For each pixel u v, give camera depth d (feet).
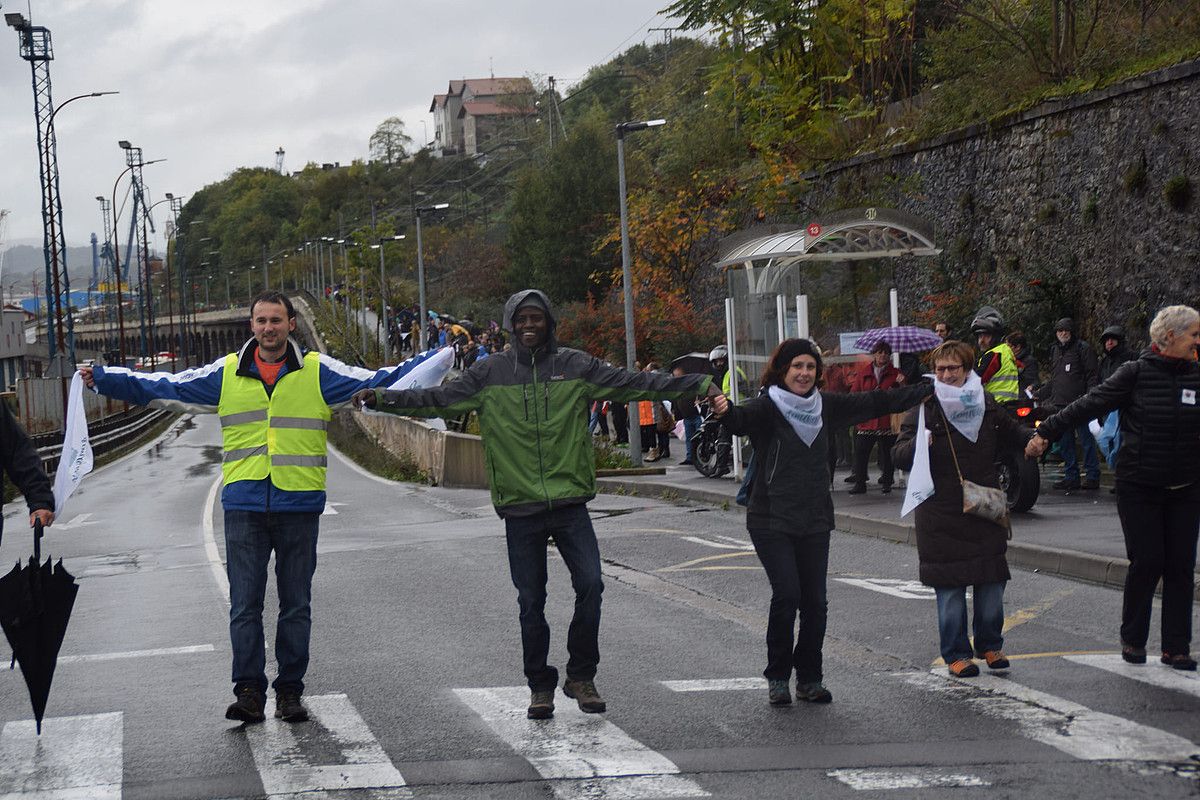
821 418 22.67
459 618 32.73
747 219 118.62
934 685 23.82
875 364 53.36
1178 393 23.71
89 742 21.53
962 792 17.54
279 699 22.81
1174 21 68.08
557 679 23.00
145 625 34.04
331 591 37.78
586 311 136.56
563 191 192.44
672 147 143.23
